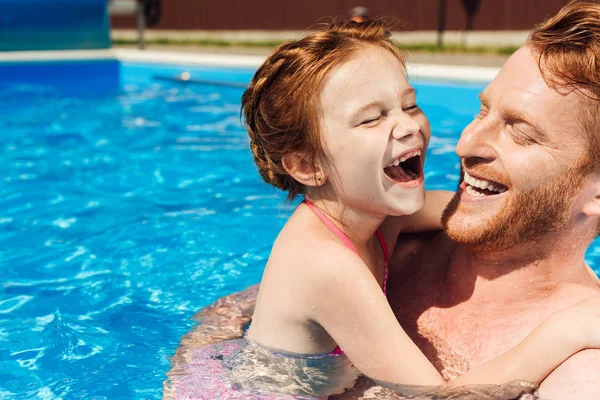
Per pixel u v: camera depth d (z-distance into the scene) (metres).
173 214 4.25
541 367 1.76
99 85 10.41
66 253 3.63
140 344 2.62
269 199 4.52
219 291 3.13
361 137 1.95
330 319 1.99
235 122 7.16
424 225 2.31
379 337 1.91
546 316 1.89
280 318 2.09
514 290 1.95
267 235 3.84
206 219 4.14
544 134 1.74
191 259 3.51
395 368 1.89
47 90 10.00
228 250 3.62
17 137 6.65
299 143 2.08
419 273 2.23
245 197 4.58
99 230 3.98
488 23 15.14
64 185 4.95
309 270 2.00
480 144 1.82
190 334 2.54
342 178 2.02
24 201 4.57
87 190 4.81
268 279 2.15
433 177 4.78
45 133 6.83
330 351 2.11
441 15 15.79
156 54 11.90
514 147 1.78
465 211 1.90
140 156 5.80
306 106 2.02
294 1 18.12
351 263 1.97
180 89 9.59
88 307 2.99
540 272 1.91
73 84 10.68
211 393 2.10
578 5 1.80
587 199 1.79
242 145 6.12
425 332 2.07
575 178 1.75
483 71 8.16
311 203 2.17
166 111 7.93
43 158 5.78
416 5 16.08
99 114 7.85
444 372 1.96
